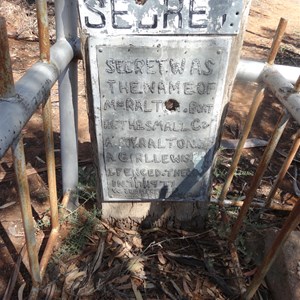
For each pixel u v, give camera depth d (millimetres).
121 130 1881
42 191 2492
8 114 1106
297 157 3070
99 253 2059
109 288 1890
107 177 2043
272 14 8523
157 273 1988
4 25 1072
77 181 2299
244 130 1919
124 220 2266
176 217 2242
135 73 1718
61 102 2012
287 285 1776
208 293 1905
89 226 2182
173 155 1965
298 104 1405
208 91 1771
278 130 1596
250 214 2352
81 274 1944
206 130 1885
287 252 1877
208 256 2086
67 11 1772
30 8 5586
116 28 1620
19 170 1346
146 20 1606
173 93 1774
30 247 1605
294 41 6680
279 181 2223
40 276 1764
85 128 3293
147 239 2201
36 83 1333
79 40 1844
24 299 1808
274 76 1651
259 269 1645
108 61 1688
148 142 1921
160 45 1648
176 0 1560
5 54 1104
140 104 1805
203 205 2191
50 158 1763
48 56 1500
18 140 1271
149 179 2051
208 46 1654
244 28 1667
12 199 2432
